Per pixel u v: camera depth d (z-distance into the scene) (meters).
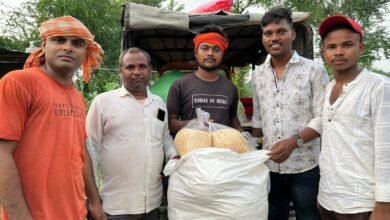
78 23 2.00
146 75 2.64
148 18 3.27
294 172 2.74
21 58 10.27
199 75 2.92
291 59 2.74
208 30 2.86
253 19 3.45
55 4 14.28
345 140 2.15
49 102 1.88
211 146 2.46
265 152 2.43
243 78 7.57
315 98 2.69
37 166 1.83
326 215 2.31
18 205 1.72
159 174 2.66
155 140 2.63
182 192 2.33
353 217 2.12
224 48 2.87
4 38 15.33
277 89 2.76
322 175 2.31
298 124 2.71
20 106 1.77
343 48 2.16
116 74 12.95
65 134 1.94
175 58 5.63
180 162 2.35
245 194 2.27
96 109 2.59
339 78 2.24
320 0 11.82
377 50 12.56
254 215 2.30
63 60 1.94
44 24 1.95
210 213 2.28
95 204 2.38
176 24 3.30
